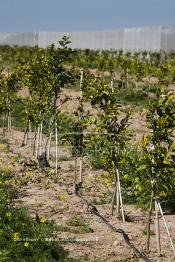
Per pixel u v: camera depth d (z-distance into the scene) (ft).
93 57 150.92
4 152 53.98
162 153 28.25
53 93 52.03
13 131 69.51
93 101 34.86
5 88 62.18
